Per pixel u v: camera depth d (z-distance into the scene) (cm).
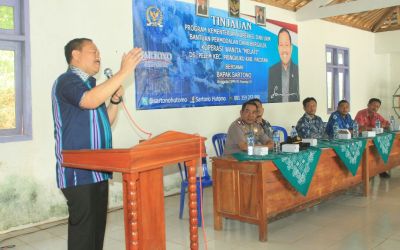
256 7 613
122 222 381
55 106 192
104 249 307
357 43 867
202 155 195
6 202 357
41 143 378
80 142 190
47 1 379
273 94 647
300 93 707
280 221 368
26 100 367
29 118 369
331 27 785
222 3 558
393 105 952
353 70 856
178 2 496
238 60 583
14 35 360
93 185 189
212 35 542
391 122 560
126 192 168
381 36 918
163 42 480
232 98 572
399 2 593
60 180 188
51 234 352
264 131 449
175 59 494
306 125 499
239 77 584
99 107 200
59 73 388
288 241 313
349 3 636
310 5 672
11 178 360
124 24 440
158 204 186
